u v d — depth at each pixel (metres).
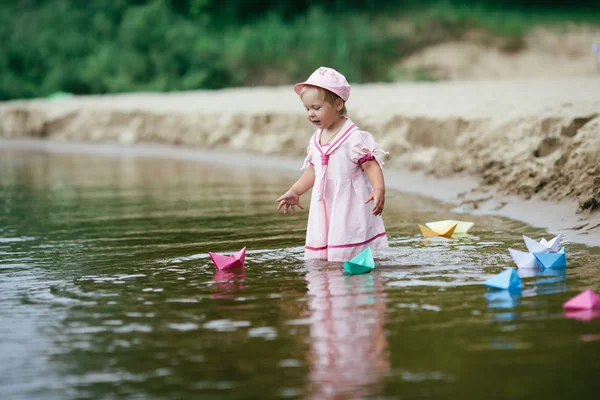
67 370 3.82
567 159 8.37
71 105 23.52
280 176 12.89
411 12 43.47
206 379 3.63
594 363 3.67
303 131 15.77
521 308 4.59
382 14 43.75
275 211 9.12
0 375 3.79
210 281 5.61
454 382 3.50
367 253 5.87
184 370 3.76
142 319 4.65
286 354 3.92
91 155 18.41
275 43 38.22
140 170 14.74
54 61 36.25
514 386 3.44
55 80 34.50
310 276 5.68
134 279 5.76
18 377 3.75
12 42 37.09
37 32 38.12
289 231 7.76
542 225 7.48
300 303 4.88
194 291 5.32
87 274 5.98
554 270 5.58
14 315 4.82
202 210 9.39
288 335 4.22
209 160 16.00
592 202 7.27
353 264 5.70
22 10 40.53
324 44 38.12
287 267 6.06
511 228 7.45
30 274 6.03
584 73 38.56
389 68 38.41
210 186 11.87
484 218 8.10
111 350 4.09
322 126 6.64
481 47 40.78
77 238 7.69
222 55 36.91
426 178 10.94
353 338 4.13
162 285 5.53
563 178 8.16
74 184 12.72
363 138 6.52
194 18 41.22
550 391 3.38
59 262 6.49
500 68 39.41
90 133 21.58
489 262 5.93
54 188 12.27
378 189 6.38
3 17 39.44
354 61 38.03
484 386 3.45
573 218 7.34
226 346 4.08
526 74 38.88
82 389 3.58
